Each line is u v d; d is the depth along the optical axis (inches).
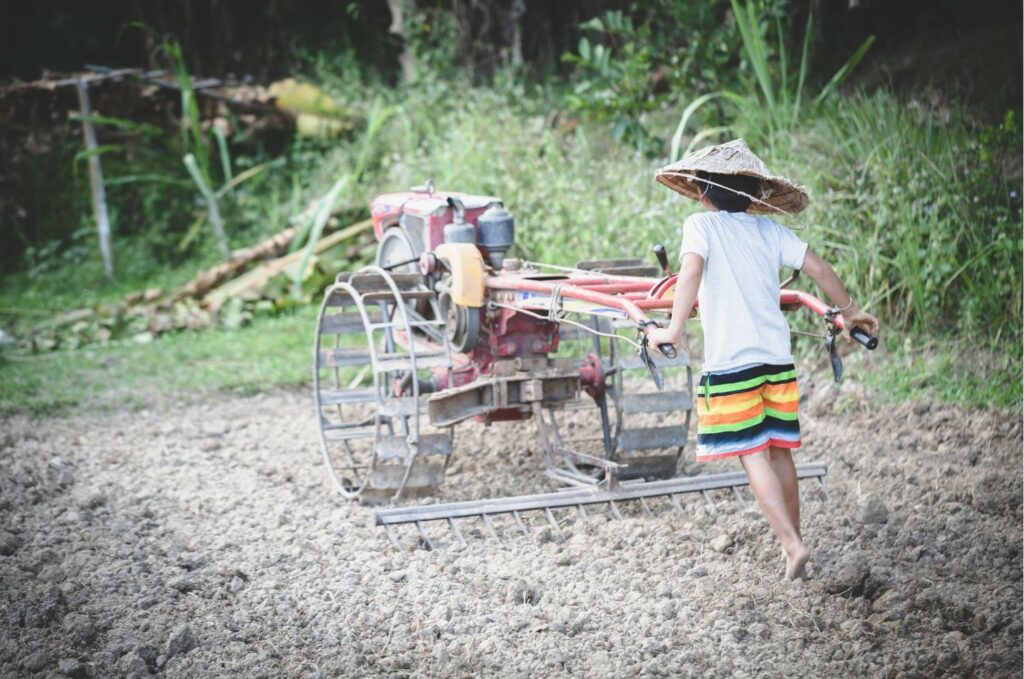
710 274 209.5
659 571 233.5
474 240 291.7
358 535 261.1
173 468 317.7
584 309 239.9
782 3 462.9
